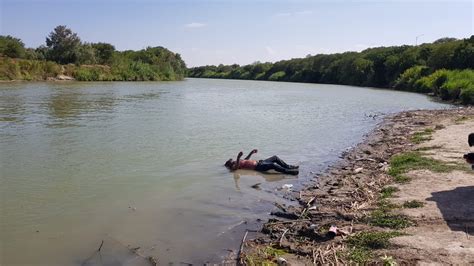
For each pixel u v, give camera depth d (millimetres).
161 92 57562
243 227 9945
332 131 24312
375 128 25609
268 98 50750
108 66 95688
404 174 13062
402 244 7926
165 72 112562
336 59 117625
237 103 42250
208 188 12914
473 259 7152
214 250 8695
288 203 11625
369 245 8125
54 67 78375
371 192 11664
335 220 9859
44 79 75562
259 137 21625
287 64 142500
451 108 37719
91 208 10969
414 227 8773
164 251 8633
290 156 17531
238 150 18266
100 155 16594
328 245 8375
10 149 17312
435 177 12414
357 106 40656
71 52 90062
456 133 20516
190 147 18578
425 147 17203
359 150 18703
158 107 35594
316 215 10281
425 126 24453
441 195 10695
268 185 13359
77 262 8125
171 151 17656
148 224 10023
